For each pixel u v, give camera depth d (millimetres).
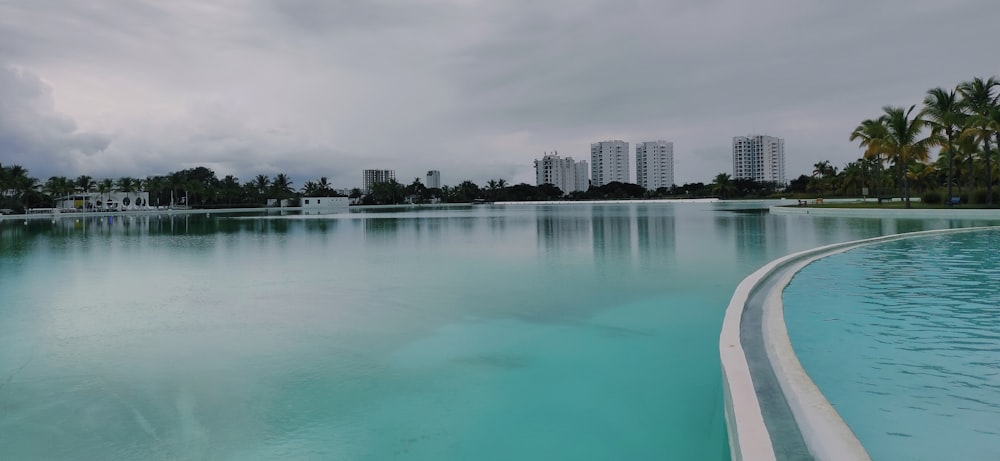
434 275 11758
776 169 146750
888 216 29844
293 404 4703
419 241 20984
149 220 51969
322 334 6953
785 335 5719
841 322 6504
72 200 93688
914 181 63500
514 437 4035
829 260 11859
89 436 4137
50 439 4102
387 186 130500
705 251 15016
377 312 8188
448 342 6500
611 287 9820
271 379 5324
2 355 6246
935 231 17969
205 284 11125
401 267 13227
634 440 3971
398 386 5090
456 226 31000
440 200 143375
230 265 14320
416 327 7238
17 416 4523
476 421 4316
